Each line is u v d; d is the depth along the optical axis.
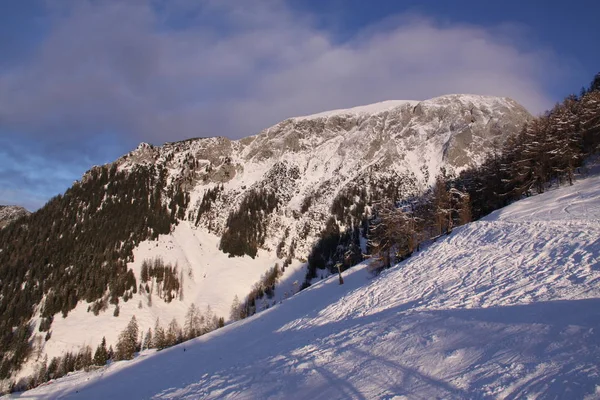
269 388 17.53
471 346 15.09
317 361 19.45
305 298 60.50
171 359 47.56
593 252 25.44
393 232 59.12
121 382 40.84
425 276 34.75
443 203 60.06
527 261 28.48
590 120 59.28
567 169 54.16
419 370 14.34
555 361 11.78
